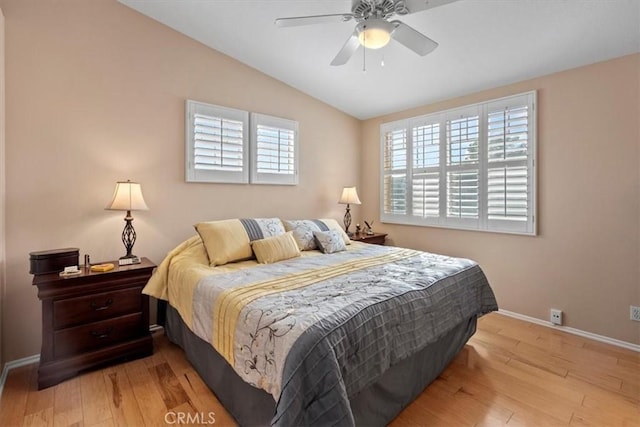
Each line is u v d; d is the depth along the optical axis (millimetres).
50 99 2270
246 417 1536
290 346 1256
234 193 3240
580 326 2699
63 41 2314
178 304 2264
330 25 2576
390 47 2758
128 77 2604
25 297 2215
